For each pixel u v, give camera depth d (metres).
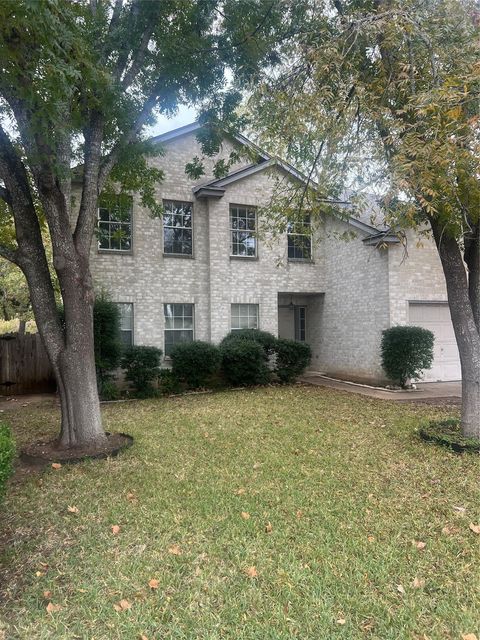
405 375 11.08
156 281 12.19
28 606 2.70
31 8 3.29
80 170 7.82
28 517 3.89
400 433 6.57
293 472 4.92
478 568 3.03
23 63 4.02
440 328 12.58
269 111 6.28
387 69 5.47
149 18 5.98
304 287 14.20
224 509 3.97
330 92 5.43
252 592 2.78
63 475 4.90
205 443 6.15
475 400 5.81
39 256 5.93
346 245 13.49
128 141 6.47
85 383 5.88
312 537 3.46
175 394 10.85
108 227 11.70
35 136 4.86
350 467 5.09
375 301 12.32
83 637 2.43
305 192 7.19
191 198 12.66
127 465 5.24
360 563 3.09
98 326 10.13
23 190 5.83
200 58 6.58
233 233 13.17
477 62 4.27
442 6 5.09
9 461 3.29
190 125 12.53
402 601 2.69
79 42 4.16
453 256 5.89
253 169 12.94
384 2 5.48
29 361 11.48
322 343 14.76
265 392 10.98
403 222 4.86
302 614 2.57
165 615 2.59
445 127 4.18
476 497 4.20
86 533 3.59
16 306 20.75
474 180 4.55
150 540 3.46
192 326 12.75
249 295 13.27
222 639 2.39
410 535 3.49
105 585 2.90
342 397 10.14
